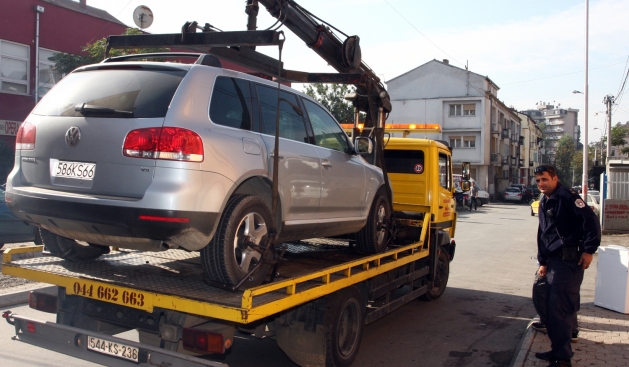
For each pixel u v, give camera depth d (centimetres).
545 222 528
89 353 388
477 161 5081
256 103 461
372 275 543
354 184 579
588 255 496
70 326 407
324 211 529
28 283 781
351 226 581
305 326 465
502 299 866
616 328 646
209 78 417
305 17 638
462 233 1947
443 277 856
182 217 360
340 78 666
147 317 405
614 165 2127
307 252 614
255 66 574
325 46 684
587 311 730
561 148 11075
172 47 473
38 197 397
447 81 5144
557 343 505
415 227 769
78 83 431
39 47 1869
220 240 388
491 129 5384
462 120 5116
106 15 2569
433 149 787
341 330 501
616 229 1955
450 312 777
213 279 399
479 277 1058
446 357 579
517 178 7125
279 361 550
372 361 560
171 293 373
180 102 386
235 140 413
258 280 414
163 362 359
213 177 383
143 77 411
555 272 510
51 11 1902
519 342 637
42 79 1889
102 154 381
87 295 404
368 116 782
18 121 1811
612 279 733
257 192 456
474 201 3538
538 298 612
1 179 1608
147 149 368
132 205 360
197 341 373
